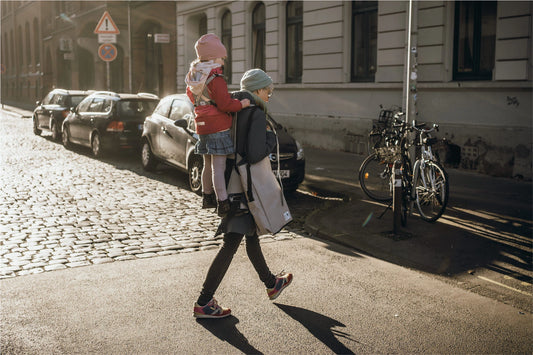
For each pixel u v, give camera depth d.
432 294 4.56
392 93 12.50
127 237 6.17
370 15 13.26
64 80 38.44
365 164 8.06
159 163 11.22
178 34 21.80
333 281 4.83
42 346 3.53
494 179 9.88
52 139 16.64
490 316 4.12
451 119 11.05
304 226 6.74
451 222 6.88
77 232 6.35
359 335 3.77
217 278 3.94
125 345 3.57
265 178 3.83
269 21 16.44
